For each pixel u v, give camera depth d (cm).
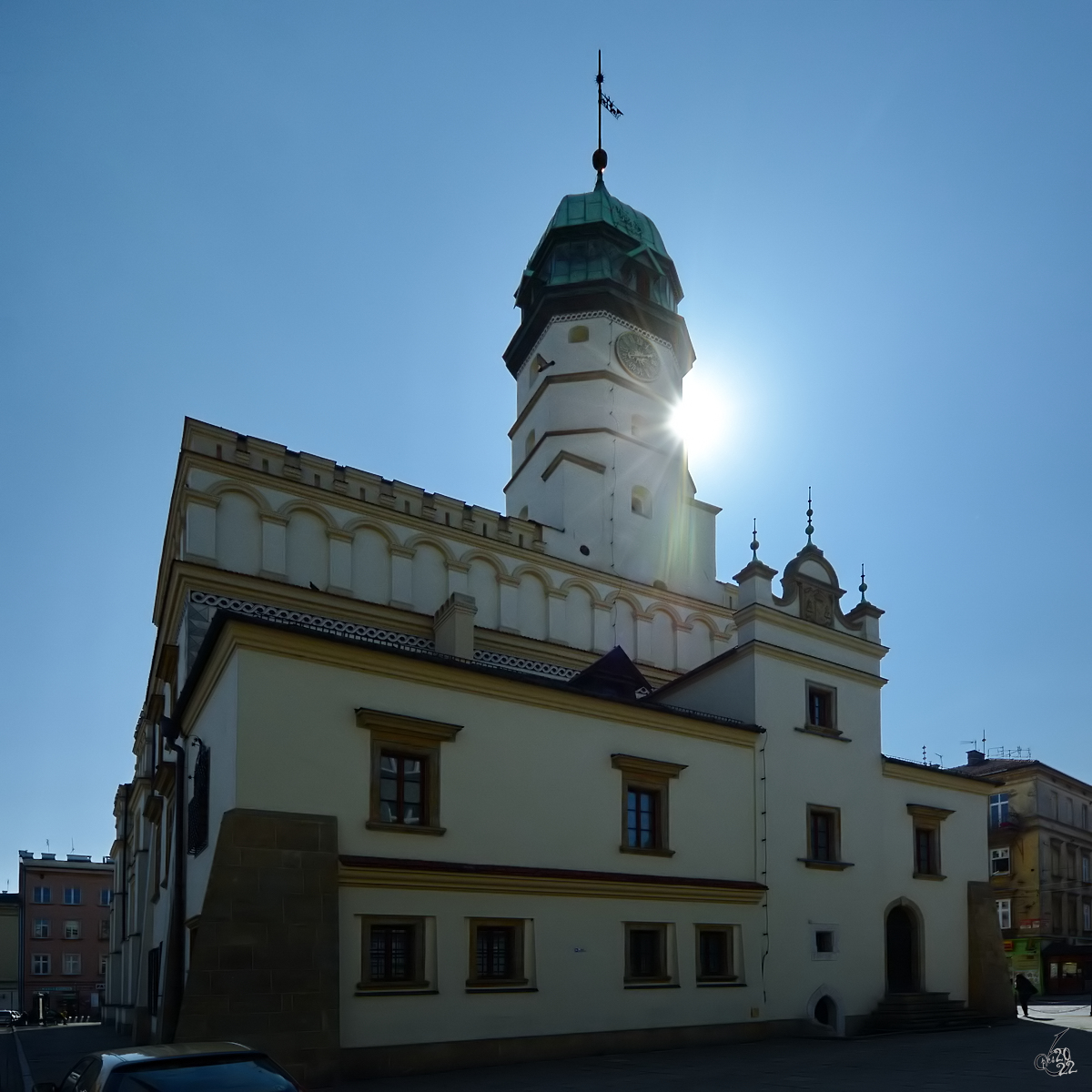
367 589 3166
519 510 4253
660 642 3859
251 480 3000
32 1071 2409
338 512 3164
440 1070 1903
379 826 1955
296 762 1888
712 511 4306
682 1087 1659
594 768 2386
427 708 2111
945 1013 3014
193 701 2281
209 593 2795
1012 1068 1945
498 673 2219
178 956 2198
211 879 1747
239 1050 899
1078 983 6291
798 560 3138
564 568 3662
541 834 2230
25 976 8912
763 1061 2078
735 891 2575
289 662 1936
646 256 4316
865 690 3203
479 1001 2006
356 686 2014
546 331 4247
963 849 3409
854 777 3061
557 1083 1723
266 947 1736
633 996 2291
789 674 2961
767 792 2781
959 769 7019
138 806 3769
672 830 2511
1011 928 6334
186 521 2853
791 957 2692
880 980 2942
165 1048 911
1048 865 6353
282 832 1827
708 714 2973
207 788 2047
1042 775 6488
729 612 4103
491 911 2083
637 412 4184
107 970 4994
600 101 4709
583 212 4378
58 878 9281
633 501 4056
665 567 4047
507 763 2216
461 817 2102
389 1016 1869
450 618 3003
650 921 2378
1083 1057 2153
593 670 3059
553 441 4034
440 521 3416
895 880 3103
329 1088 1677
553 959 2159
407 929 1972
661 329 4366
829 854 2936
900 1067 1958
